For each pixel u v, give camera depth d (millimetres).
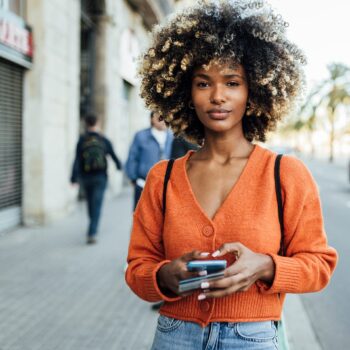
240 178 1513
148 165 5520
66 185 9906
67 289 5062
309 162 43312
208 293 1329
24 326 4047
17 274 5598
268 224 1457
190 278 1341
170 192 1577
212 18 1621
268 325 1466
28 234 7918
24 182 8609
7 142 8031
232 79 1584
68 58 9945
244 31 1620
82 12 11602
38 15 8484
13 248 6918
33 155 8594
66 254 6582
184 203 1540
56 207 9344
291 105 1779
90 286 5172
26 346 3660
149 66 1816
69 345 3689
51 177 9031
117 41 14281
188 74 1738
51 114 8992
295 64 1710
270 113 1747
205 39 1578
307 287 1428
